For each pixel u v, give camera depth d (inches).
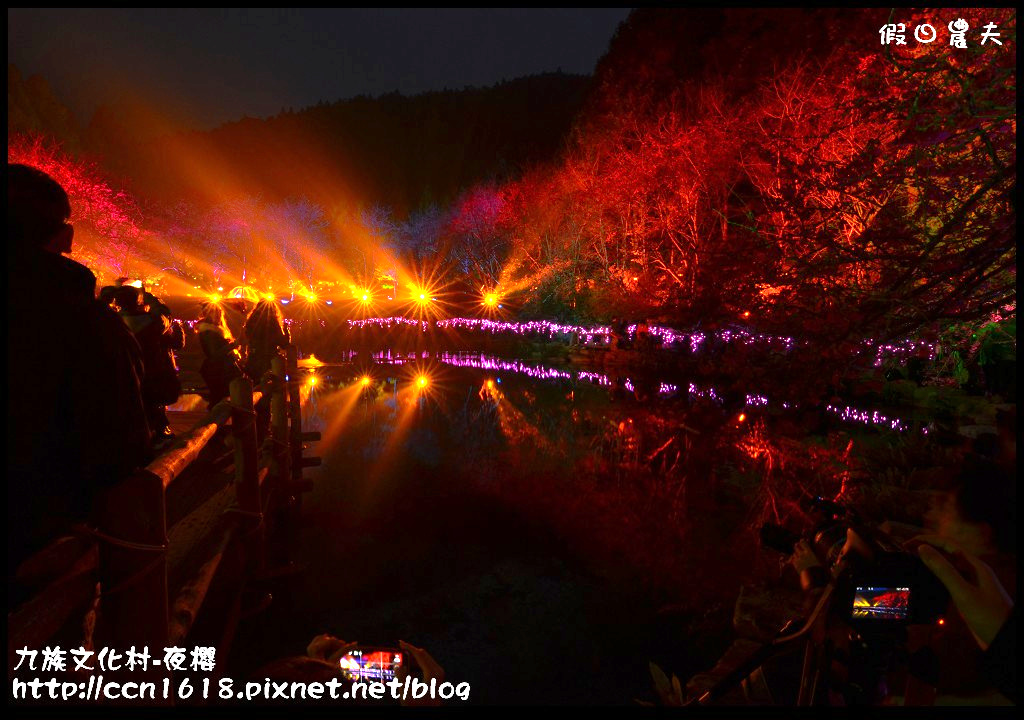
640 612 213.0
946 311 211.8
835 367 219.1
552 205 1520.7
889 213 208.8
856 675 79.6
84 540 90.4
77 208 1723.7
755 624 187.2
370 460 424.5
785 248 218.8
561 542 280.7
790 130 543.2
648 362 920.3
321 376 943.0
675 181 981.8
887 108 203.9
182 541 191.5
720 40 999.6
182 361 746.8
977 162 196.9
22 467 80.6
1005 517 73.1
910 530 194.2
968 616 66.1
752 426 503.2
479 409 636.7
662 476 383.9
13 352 80.7
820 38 703.1
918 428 428.1
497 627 202.7
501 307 1643.7
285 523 288.2
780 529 96.8
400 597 225.8
